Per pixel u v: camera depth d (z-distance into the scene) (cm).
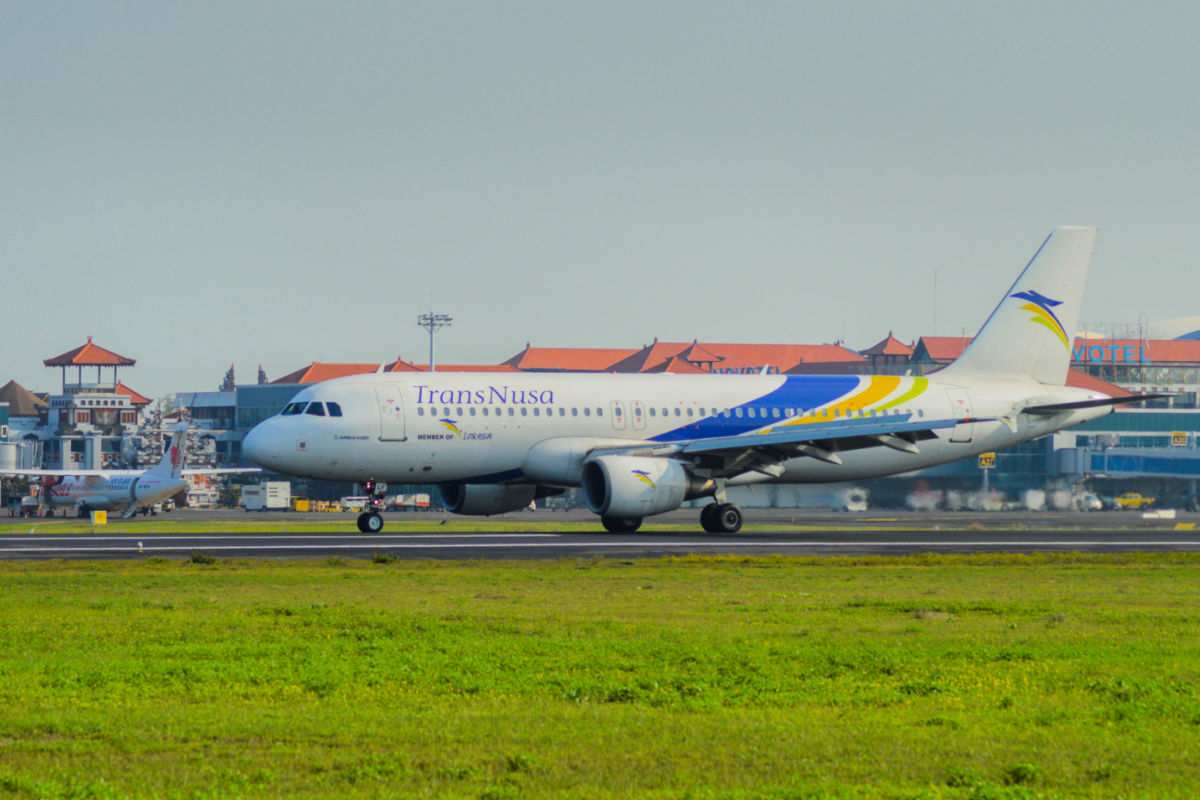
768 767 4756
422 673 6806
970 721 5600
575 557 15288
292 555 15662
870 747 5072
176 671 6788
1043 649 7638
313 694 6262
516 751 4991
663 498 19475
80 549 16712
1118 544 18125
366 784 4516
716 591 11238
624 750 5012
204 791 4416
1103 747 5097
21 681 6538
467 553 15900
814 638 8119
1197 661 7238
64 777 4591
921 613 9419
